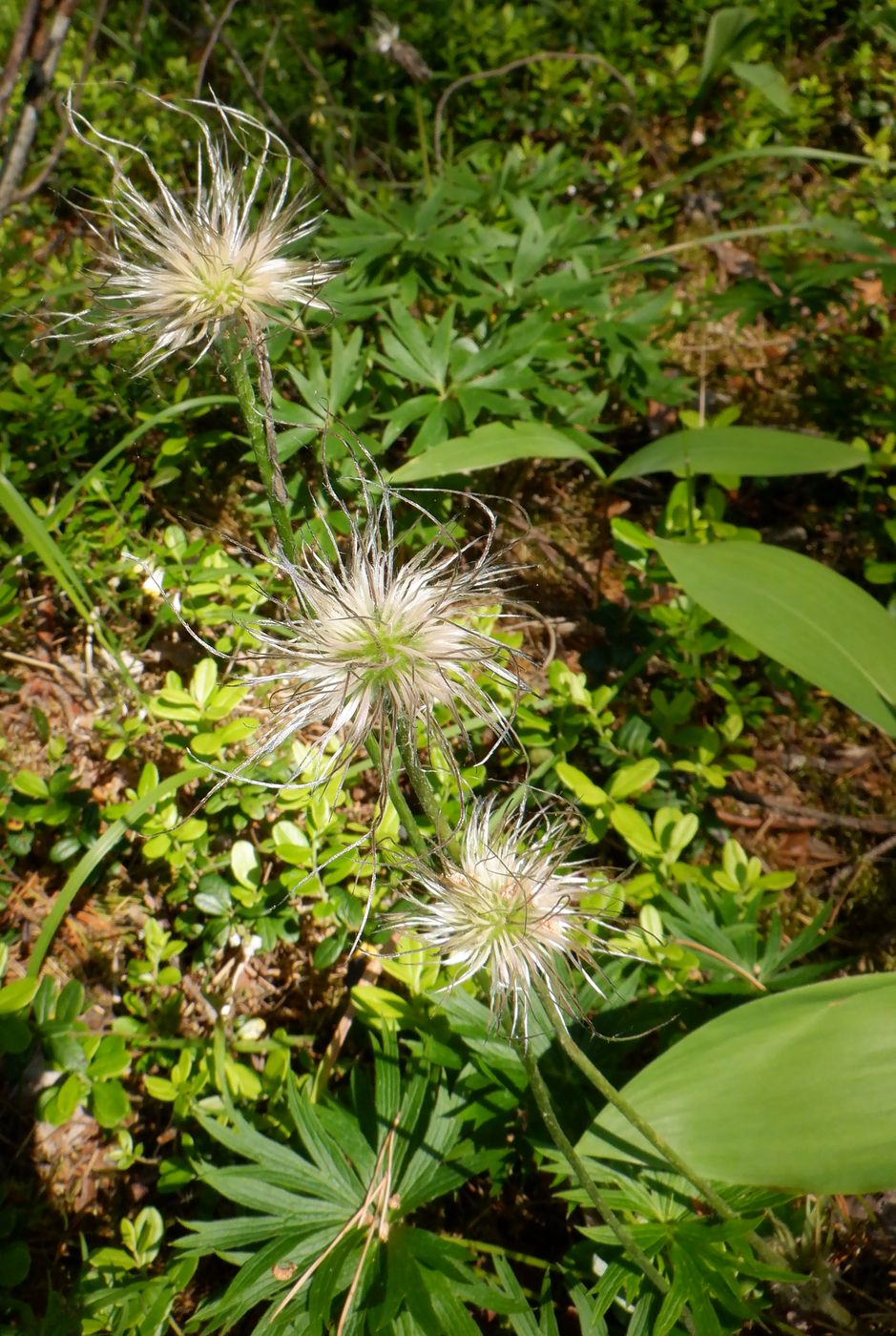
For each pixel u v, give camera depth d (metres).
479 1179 0.31
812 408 0.52
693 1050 0.23
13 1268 0.25
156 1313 0.24
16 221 0.54
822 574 0.34
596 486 0.52
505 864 0.19
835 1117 0.21
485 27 0.68
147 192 0.56
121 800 0.39
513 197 0.50
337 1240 0.25
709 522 0.41
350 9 0.73
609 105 0.69
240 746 0.36
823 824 0.41
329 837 0.32
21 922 0.35
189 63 0.67
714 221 0.67
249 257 0.20
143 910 0.36
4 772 0.34
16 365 0.41
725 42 0.63
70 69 0.58
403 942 0.29
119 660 0.35
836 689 0.31
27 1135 0.31
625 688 0.44
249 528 0.46
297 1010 0.34
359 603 0.18
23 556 0.40
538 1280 0.29
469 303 0.44
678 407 0.53
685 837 0.32
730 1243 0.24
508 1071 0.27
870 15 0.74
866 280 0.63
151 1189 0.31
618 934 0.30
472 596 0.19
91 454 0.45
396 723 0.18
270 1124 0.29
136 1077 0.32
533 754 0.39
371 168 0.66
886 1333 0.27
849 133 0.75
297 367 0.45
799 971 0.30
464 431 0.41
